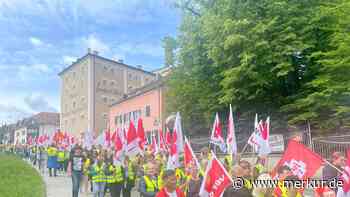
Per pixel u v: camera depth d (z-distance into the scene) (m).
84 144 20.75
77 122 68.06
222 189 6.75
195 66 25.67
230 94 21.23
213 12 24.06
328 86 18.03
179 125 11.01
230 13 22.08
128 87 69.44
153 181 8.35
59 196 14.34
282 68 20.06
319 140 16.73
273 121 20.78
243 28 20.59
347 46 17.22
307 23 21.17
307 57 20.08
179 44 27.25
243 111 22.84
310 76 21.75
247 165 7.04
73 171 12.91
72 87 70.94
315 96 18.52
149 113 45.06
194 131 27.25
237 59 21.38
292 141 7.37
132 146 12.63
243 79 21.14
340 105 18.16
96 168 12.12
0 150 63.19
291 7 21.12
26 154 45.59
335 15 19.75
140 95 47.69
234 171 6.96
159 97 42.50
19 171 24.59
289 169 7.26
